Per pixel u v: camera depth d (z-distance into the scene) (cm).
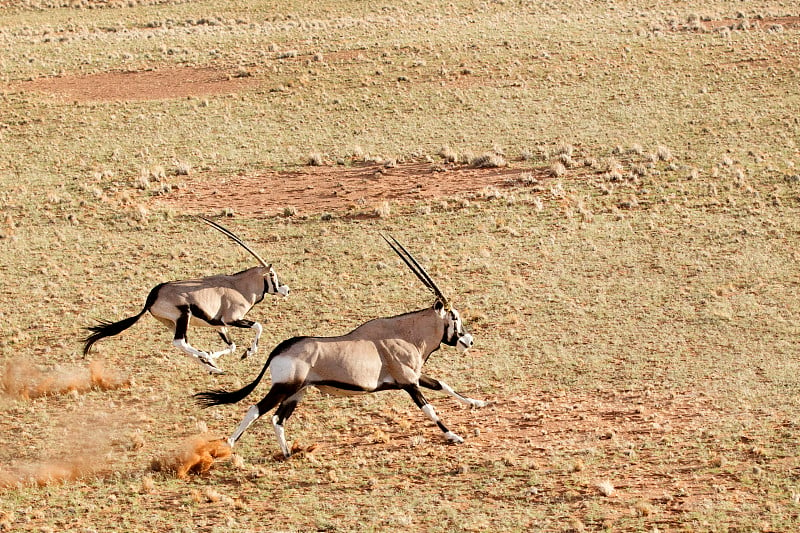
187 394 1823
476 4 7725
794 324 2080
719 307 2208
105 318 2311
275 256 2788
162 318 1816
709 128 4081
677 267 2536
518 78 5097
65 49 6088
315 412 1702
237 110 4703
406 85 5038
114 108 4762
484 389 1792
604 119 4350
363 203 3294
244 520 1266
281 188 3575
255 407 1413
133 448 1572
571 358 1933
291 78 5200
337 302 2383
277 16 7612
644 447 1461
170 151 4084
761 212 2995
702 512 1214
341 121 4491
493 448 1496
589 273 2523
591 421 1598
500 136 4166
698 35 5891
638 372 1836
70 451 1562
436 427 1608
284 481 1401
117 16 7850
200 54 5822
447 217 3105
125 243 2961
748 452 1418
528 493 1310
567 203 3178
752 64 5162
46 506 1343
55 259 2806
